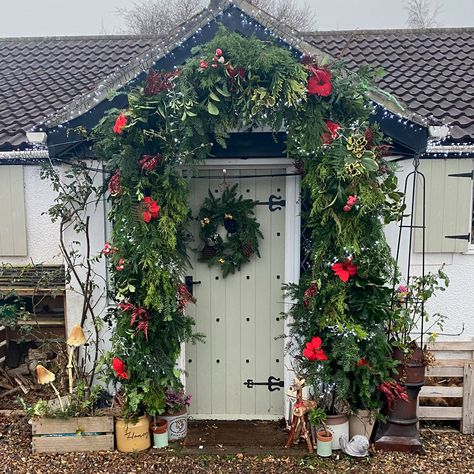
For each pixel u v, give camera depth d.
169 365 3.96
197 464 3.79
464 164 5.01
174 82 3.63
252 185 4.46
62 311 5.68
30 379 5.25
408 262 4.44
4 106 6.18
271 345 4.59
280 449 3.97
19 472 3.70
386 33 7.83
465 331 5.24
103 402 4.27
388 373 3.83
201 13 3.74
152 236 3.81
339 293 3.78
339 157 3.65
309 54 3.71
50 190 5.37
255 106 3.57
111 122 3.71
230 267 4.49
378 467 3.74
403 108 3.89
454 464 3.80
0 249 5.41
